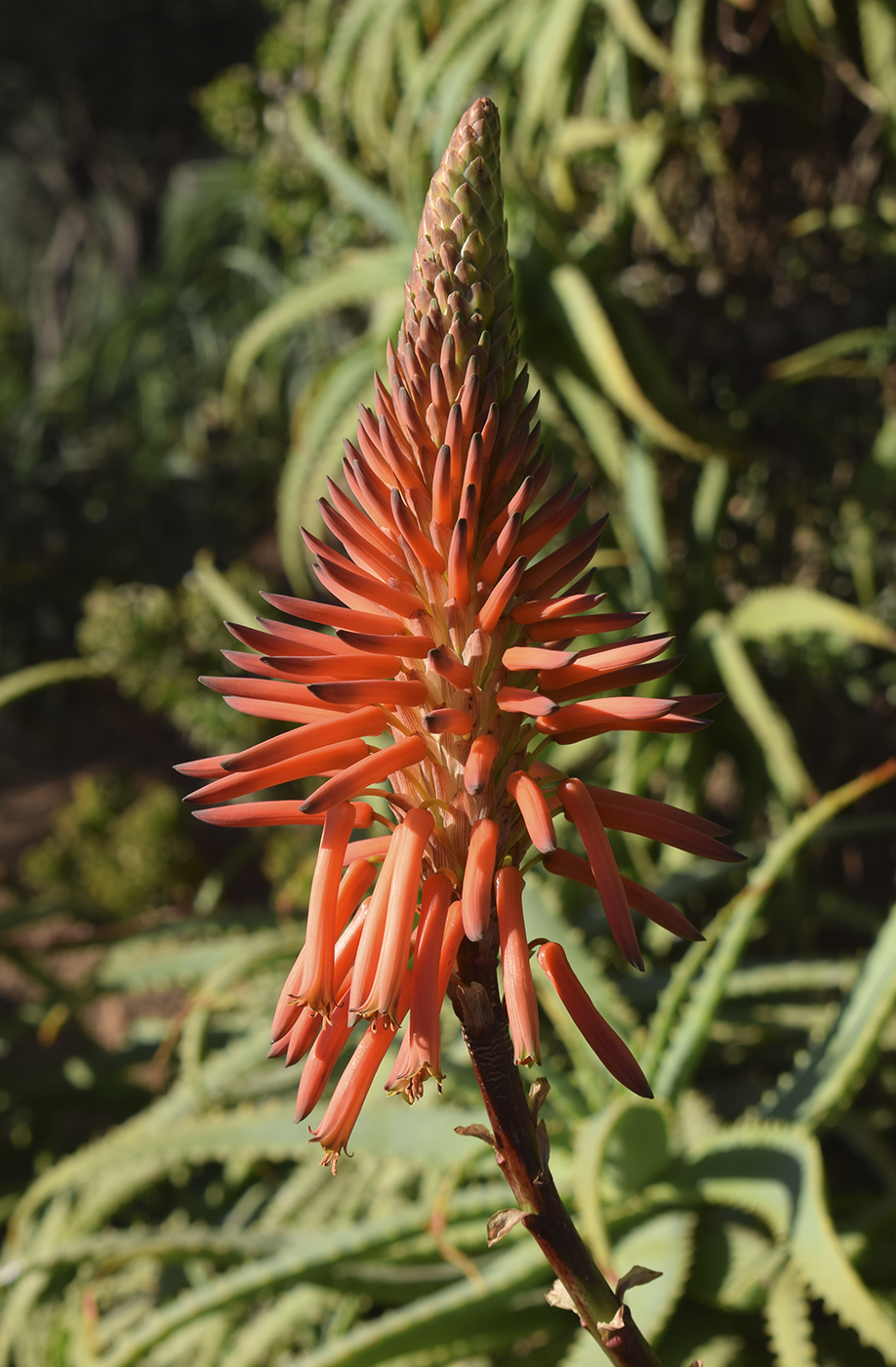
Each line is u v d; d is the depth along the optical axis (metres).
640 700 0.41
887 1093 1.21
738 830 1.52
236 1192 1.31
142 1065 1.47
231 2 4.83
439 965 0.40
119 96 5.10
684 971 0.89
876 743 1.56
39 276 5.95
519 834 0.43
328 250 2.21
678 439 1.20
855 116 1.45
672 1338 0.88
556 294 1.27
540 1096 0.42
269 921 1.39
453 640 0.42
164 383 4.18
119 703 3.86
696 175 1.54
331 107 1.58
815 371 1.32
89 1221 1.09
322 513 0.44
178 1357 1.10
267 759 0.41
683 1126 1.06
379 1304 1.12
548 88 1.30
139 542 3.86
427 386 0.43
